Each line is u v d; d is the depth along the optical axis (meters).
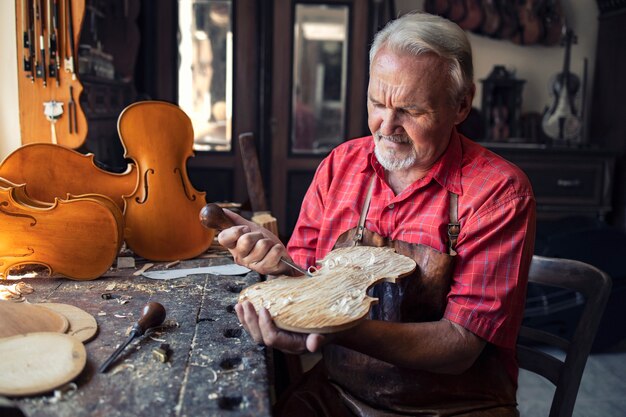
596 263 3.06
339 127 3.96
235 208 2.20
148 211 1.59
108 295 1.32
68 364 0.93
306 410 1.30
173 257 1.62
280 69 3.84
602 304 1.35
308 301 1.02
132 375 0.95
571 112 4.26
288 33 3.80
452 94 1.19
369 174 1.40
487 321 1.15
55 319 1.12
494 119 4.30
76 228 1.40
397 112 1.19
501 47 4.52
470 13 4.29
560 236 3.23
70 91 1.81
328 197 1.44
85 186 1.58
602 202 4.11
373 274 1.14
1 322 1.07
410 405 1.24
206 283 1.43
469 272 1.19
